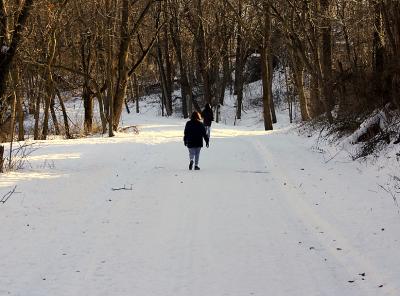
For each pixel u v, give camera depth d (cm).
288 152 1847
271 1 2723
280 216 916
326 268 650
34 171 1391
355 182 1184
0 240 759
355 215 894
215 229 837
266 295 568
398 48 1546
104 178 1297
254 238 785
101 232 814
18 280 607
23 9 1385
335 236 779
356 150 1508
